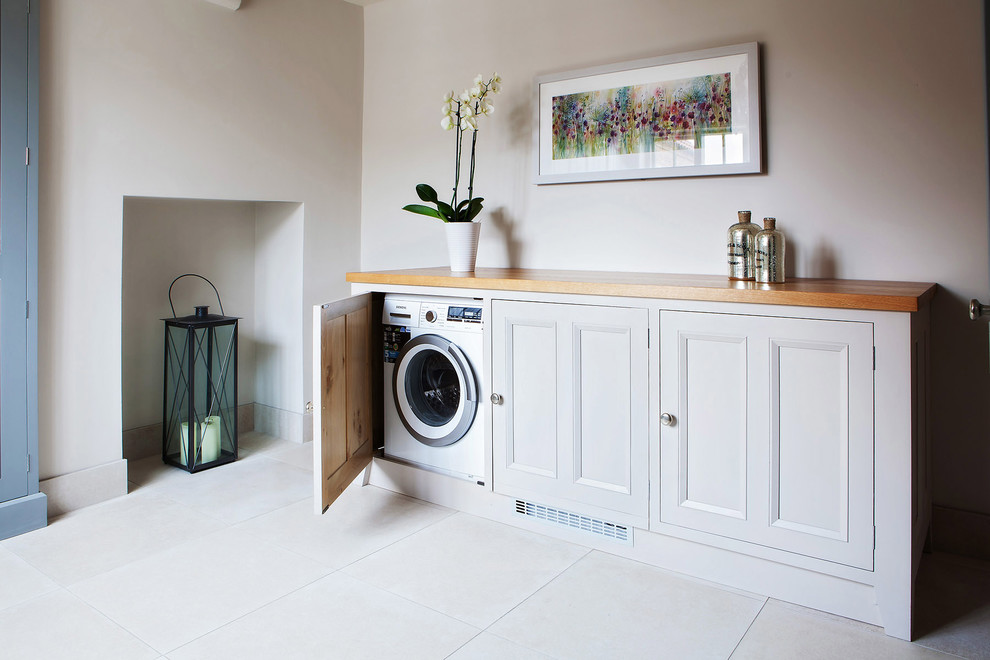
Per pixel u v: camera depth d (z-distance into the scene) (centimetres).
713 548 216
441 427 276
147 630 187
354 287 298
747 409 204
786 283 229
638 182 288
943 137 228
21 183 243
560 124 304
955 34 224
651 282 233
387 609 199
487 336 257
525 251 322
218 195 313
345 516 267
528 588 212
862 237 243
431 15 347
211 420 321
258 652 178
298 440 364
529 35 314
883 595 187
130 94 279
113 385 280
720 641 184
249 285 379
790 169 255
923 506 213
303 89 346
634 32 286
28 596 204
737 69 260
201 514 267
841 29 242
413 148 358
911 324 180
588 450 237
